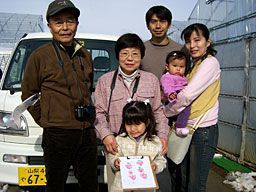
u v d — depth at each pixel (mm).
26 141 3115
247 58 5223
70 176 3139
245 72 5238
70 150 2455
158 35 3393
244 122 5234
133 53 2482
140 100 2588
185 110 2715
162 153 2561
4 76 3865
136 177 2314
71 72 2416
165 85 2762
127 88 2594
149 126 2539
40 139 3098
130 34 2514
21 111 2459
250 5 5805
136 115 2432
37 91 2477
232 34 6496
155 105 2688
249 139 5109
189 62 3076
